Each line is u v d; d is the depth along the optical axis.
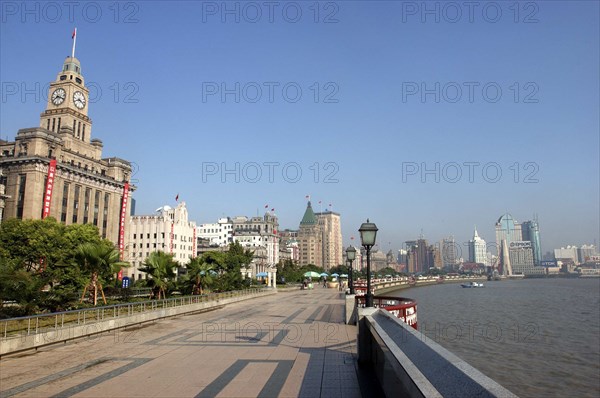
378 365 9.38
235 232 197.00
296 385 9.66
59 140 86.75
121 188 104.31
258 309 32.16
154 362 12.42
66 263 29.64
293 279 111.31
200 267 39.53
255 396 8.84
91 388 9.56
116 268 27.58
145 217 135.62
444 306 87.06
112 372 11.16
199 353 13.78
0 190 58.03
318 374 10.64
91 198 94.06
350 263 26.25
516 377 31.67
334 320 23.72
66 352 14.14
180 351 14.18
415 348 5.81
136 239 134.25
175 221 138.38
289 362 12.21
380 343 8.07
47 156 82.62
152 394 9.05
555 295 125.00
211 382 10.04
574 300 104.25
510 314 71.12
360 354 11.35
